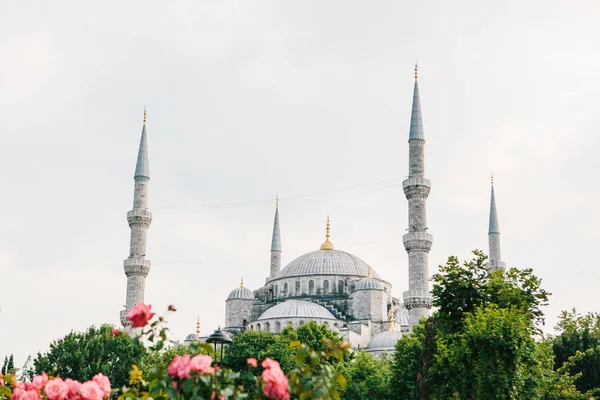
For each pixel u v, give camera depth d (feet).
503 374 138.10
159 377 58.44
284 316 456.04
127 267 431.43
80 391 53.52
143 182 446.19
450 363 144.25
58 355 320.70
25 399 55.98
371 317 475.72
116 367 310.45
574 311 266.36
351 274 513.45
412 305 377.71
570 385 191.93
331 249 545.44
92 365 309.63
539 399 158.30
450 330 154.30
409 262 386.52
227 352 240.12
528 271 162.50
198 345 58.70
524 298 158.81
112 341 318.86
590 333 240.73
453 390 148.46
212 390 54.29
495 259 460.55
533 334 154.61
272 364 53.62
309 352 60.80
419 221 387.75
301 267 521.65
